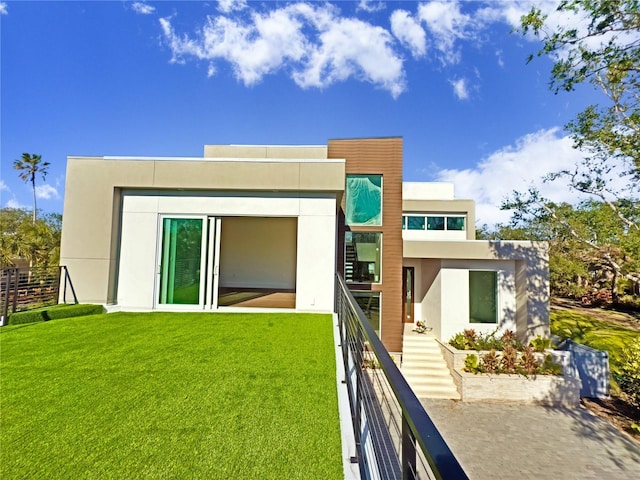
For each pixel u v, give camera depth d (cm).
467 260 984
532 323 925
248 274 1304
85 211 751
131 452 235
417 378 851
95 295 732
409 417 92
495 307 973
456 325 969
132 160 760
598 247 1020
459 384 798
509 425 674
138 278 754
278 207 759
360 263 943
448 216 1653
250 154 1097
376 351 156
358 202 956
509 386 774
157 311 733
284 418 282
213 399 315
